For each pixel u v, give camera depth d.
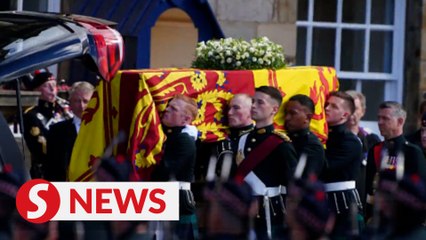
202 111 17.83
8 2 24.39
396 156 18.28
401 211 12.23
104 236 14.27
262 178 16.97
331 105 18.48
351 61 28.59
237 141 17.44
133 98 17.16
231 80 18.16
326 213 11.56
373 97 28.73
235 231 12.48
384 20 28.69
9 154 13.40
